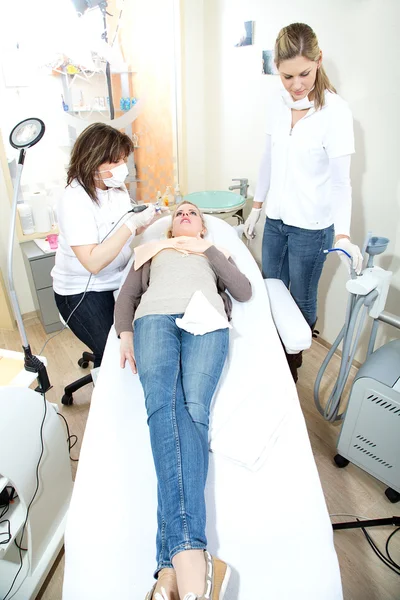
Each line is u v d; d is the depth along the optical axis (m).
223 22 2.35
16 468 1.09
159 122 2.66
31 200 2.36
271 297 1.63
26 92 2.17
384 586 1.24
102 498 0.96
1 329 2.53
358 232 1.90
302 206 1.65
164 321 1.27
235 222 2.63
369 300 1.39
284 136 1.59
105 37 2.26
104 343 1.68
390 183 1.70
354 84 1.72
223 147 2.69
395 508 1.46
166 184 2.87
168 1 2.37
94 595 0.83
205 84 2.66
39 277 2.28
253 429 1.08
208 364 1.16
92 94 2.36
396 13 1.49
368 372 1.38
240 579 0.84
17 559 1.27
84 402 1.94
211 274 1.49
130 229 1.42
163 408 1.02
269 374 1.27
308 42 1.30
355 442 1.48
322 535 0.90
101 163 1.37
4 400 1.11
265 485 0.98
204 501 0.89
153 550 0.88
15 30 2.04
